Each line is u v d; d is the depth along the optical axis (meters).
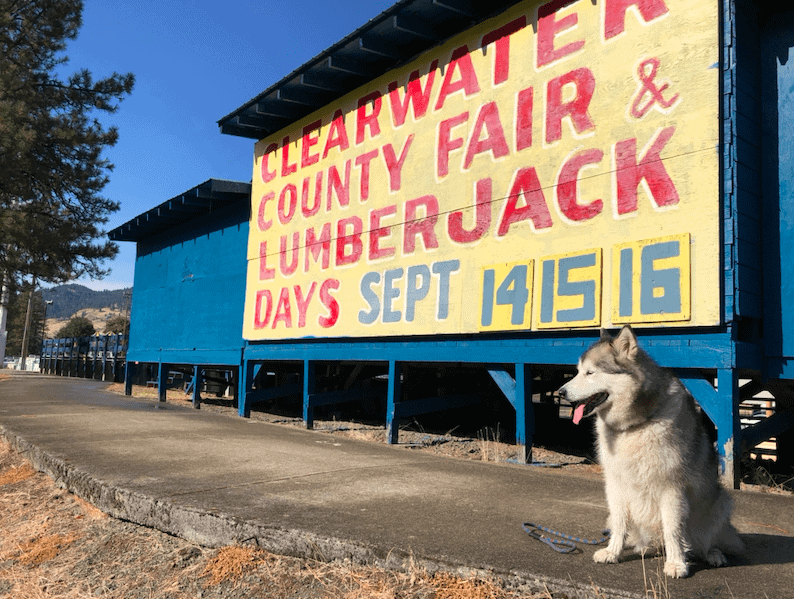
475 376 12.05
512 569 3.26
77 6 27.81
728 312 6.05
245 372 14.08
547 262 7.77
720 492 3.47
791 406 7.31
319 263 12.11
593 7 7.56
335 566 3.69
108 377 34.53
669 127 6.63
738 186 6.25
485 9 9.12
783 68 6.65
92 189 27.62
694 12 6.54
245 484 5.52
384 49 10.27
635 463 3.24
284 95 12.09
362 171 11.23
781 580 3.15
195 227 17.80
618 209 7.04
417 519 4.37
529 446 8.00
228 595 3.60
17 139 22.97
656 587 3.00
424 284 9.64
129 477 5.61
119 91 28.48
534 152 8.10
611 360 3.34
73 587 3.97
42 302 118.81
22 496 6.12
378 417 14.73
